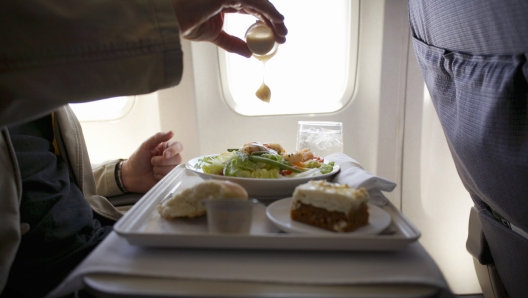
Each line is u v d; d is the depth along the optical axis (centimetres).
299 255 54
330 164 93
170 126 153
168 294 45
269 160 87
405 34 149
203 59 150
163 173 130
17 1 55
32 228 82
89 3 60
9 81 54
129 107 158
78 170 105
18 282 82
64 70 57
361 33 151
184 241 54
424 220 167
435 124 157
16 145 90
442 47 100
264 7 78
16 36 55
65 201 92
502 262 102
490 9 73
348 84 156
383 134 158
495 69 75
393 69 152
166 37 64
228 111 156
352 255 54
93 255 53
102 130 159
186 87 149
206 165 90
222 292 46
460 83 88
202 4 73
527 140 69
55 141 107
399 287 47
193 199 65
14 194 76
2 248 72
